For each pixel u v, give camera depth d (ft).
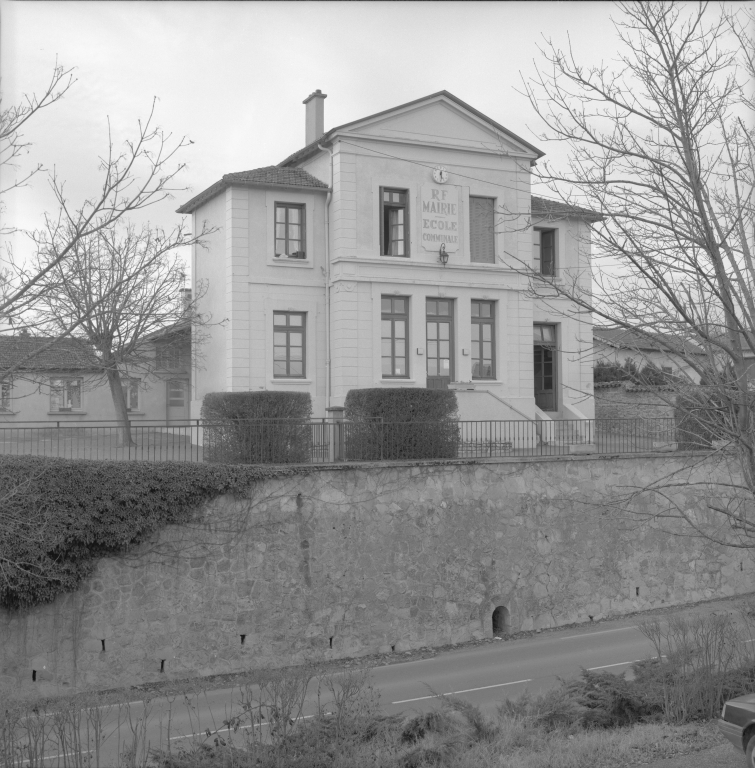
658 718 39.83
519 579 71.67
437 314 98.63
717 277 34.17
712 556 80.79
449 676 58.44
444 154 98.63
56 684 54.44
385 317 96.53
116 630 56.54
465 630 68.80
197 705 50.44
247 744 32.09
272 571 61.77
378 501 66.23
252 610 60.90
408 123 96.89
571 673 57.88
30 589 53.21
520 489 72.38
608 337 43.88
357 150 95.20
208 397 74.33
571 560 74.13
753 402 34.76
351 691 37.17
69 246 35.96
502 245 100.89
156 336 101.40
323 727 33.30
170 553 58.44
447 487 69.21
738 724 30.40
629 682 42.34
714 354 36.96
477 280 99.25
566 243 103.60
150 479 57.52
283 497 62.59
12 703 36.11
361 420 69.72
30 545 53.16
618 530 76.48
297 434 66.95
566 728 38.52
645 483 77.77
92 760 33.91
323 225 97.04
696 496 80.07
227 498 60.59
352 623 64.44
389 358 96.43
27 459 55.01
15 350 39.68
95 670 55.72
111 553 56.65
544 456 73.92
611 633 69.97
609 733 37.22
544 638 69.72
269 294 94.79
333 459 68.74
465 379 98.17
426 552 67.82
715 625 45.14
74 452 61.00
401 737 34.81
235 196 93.81
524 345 101.24
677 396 40.52
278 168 98.68
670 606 78.23
